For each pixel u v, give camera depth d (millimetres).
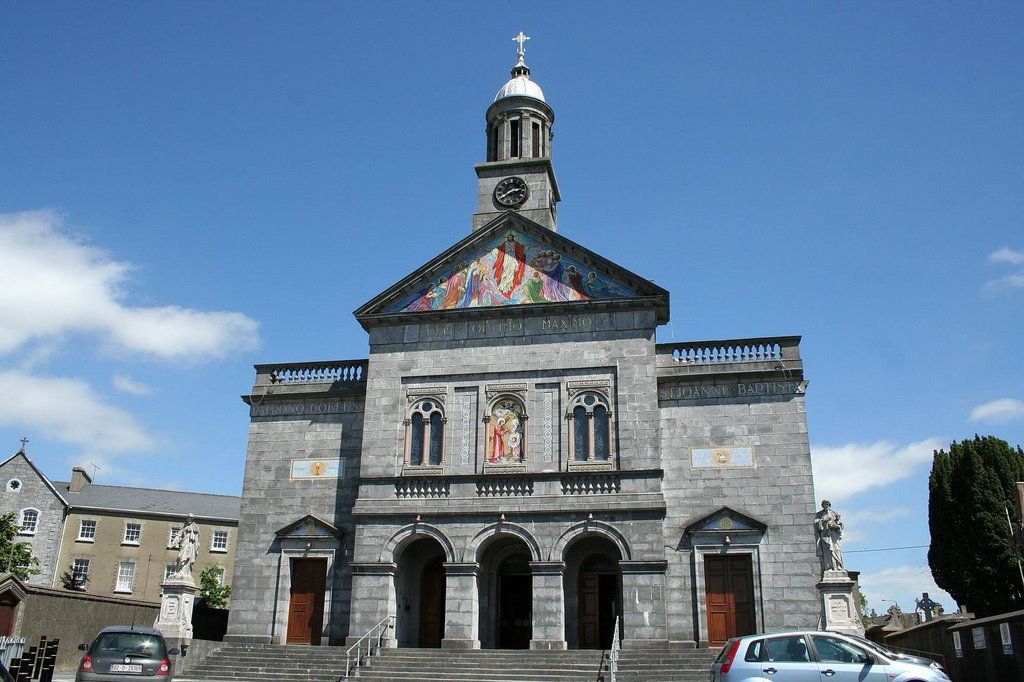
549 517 37656
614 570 39156
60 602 39031
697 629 36344
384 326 42469
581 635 38344
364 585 38188
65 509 70000
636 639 35344
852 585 35125
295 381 44219
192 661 35844
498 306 41281
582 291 41000
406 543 38844
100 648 24578
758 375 39312
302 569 40844
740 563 37125
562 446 38875
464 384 40812
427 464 39938
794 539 36844
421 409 40875
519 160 48031
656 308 40406
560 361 40219
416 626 40000
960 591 47844
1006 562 45969
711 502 38062
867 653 19406
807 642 19797
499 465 39188
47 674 30031
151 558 71250
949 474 49594
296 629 39844
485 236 42750
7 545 53812
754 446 38500
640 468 37688
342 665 34875
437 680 32250
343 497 41438
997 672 28688
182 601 37344
